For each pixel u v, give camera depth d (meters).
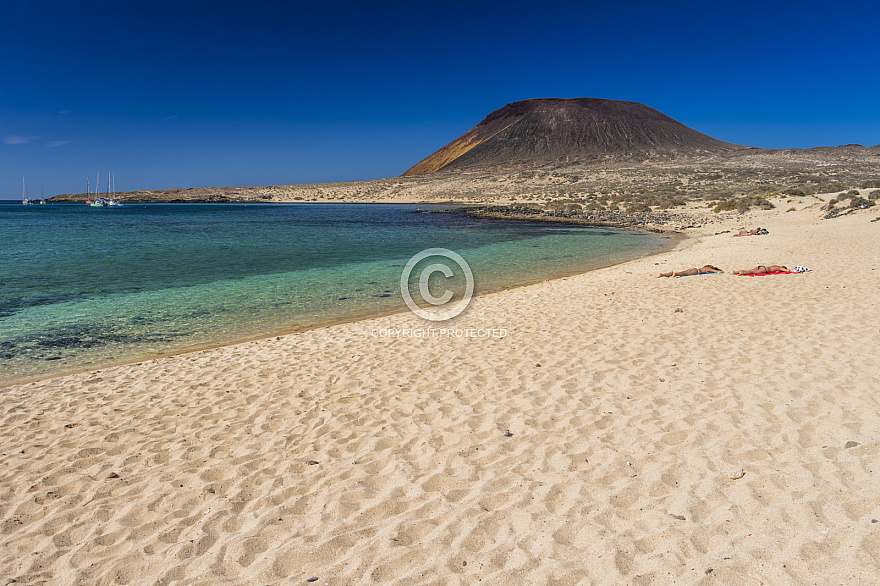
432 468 3.81
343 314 10.02
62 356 7.40
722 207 33.84
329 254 19.78
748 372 5.21
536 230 28.94
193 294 12.05
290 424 4.76
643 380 5.27
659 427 4.19
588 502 3.22
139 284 13.34
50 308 10.53
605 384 5.26
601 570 2.59
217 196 110.94
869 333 6.04
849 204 25.11
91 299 11.43
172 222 40.88
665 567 2.57
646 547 2.74
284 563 2.82
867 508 2.87
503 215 39.59
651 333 6.96
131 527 3.25
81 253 19.92
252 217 47.56
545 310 9.05
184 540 3.09
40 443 4.51
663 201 41.16
